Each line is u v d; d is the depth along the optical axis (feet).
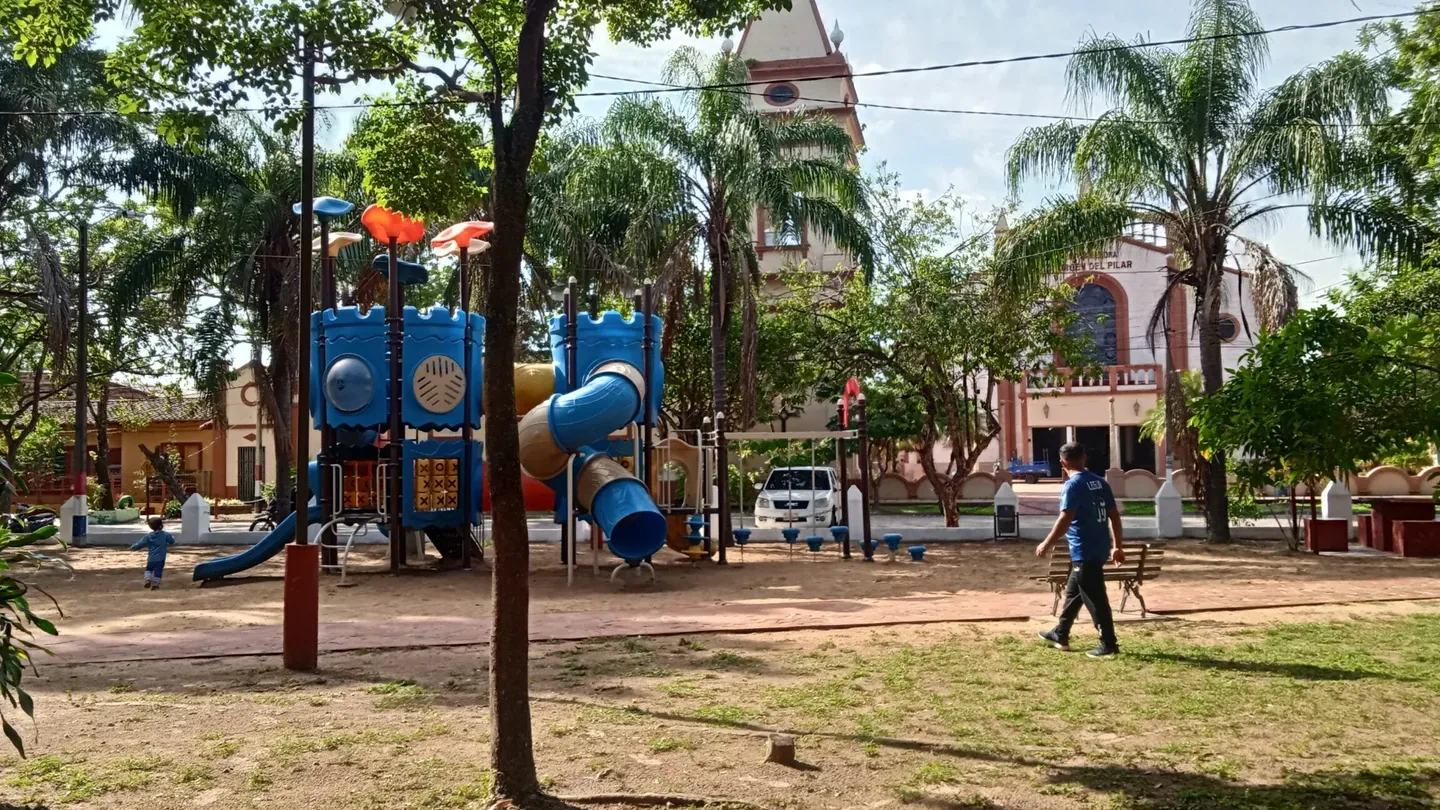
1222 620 35.14
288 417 76.18
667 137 63.87
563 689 25.40
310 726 21.52
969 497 120.88
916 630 33.76
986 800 16.90
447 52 23.88
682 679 26.55
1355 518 72.23
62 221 87.66
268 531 74.84
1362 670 26.61
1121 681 25.66
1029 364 79.97
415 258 77.71
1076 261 64.54
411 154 24.75
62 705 23.63
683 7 24.73
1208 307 61.62
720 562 56.90
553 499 56.80
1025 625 34.58
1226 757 19.21
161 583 51.47
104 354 98.12
